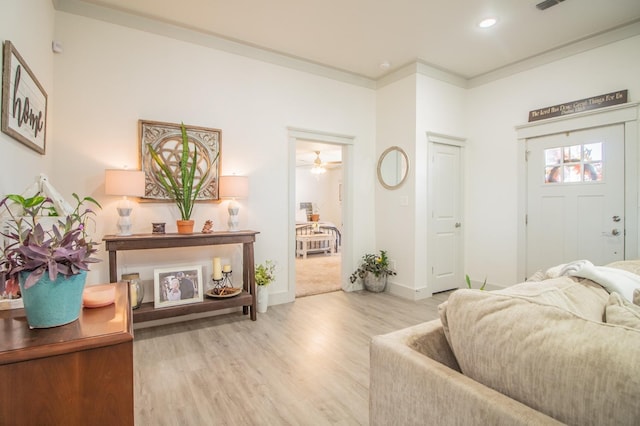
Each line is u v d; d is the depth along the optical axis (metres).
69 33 2.64
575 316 0.74
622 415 0.58
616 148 3.04
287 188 3.66
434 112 3.94
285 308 3.46
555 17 2.86
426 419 0.86
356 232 4.23
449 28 3.06
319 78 3.88
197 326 2.93
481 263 4.13
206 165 3.16
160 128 2.96
